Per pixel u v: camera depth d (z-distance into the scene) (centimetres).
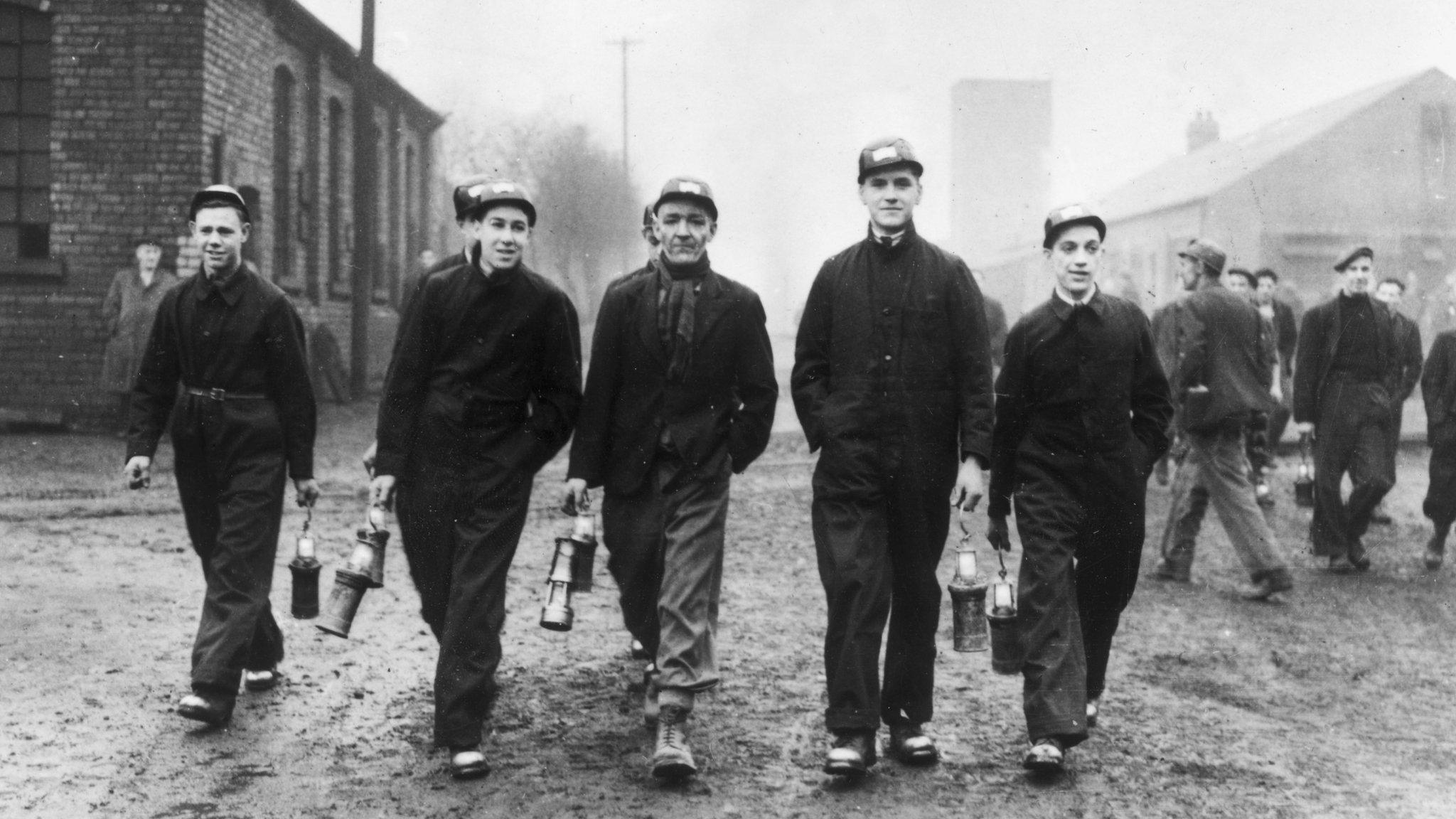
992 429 479
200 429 542
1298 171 3938
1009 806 450
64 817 432
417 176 3334
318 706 558
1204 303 824
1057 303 501
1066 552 494
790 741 520
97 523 984
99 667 607
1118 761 498
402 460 495
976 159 7550
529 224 496
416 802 450
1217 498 820
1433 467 924
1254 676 630
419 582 506
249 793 457
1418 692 605
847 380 482
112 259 1717
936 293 480
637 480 501
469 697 477
